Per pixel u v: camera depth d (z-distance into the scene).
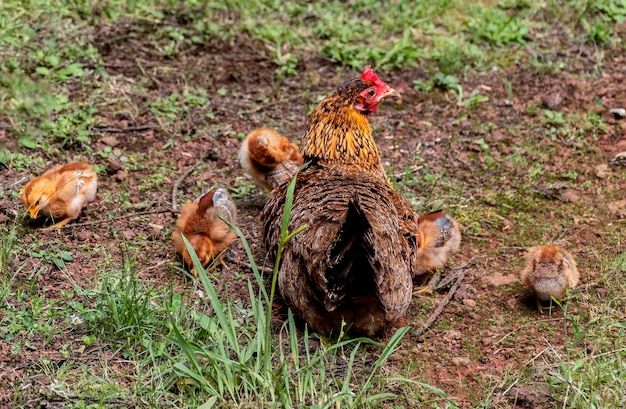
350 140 2.83
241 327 2.72
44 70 3.29
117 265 2.86
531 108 3.34
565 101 3.37
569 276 2.79
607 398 2.61
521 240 2.98
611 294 2.83
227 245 2.88
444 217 2.87
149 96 3.30
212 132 3.24
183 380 2.61
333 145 2.83
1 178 3.04
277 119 3.30
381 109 3.35
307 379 2.60
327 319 2.70
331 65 3.48
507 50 3.54
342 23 3.61
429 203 3.05
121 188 3.06
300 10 3.64
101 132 3.19
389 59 3.49
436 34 3.58
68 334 2.70
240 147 3.10
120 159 3.12
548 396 2.63
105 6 3.50
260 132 3.03
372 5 3.67
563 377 2.65
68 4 3.51
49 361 2.65
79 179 2.94
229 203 2.89
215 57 3.46
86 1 3.52
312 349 2.70
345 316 2.70
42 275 2.82
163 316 2.73
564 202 3.08
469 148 3.23
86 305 2.75
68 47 3.38
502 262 2.93
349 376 2.61
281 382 2.61
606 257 2.92
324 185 2.74
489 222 3.03
